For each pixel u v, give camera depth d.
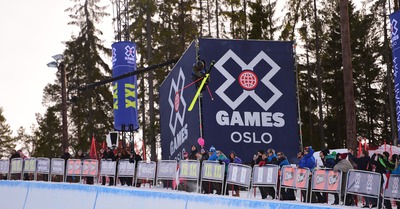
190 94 26.08
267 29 61.03
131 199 20.19
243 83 25.44
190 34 55.59
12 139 105.75
